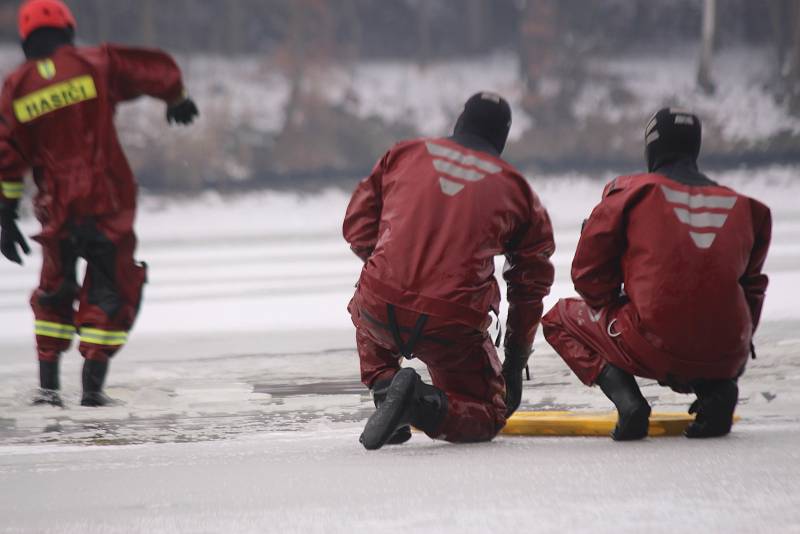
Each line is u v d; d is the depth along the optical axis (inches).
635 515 376.8
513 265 623.5
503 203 590.9
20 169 823.7
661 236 581.3
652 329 583.2
